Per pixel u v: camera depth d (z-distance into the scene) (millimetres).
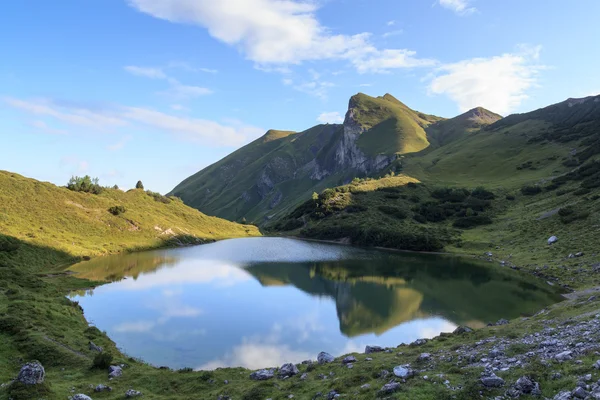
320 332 47594
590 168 150500
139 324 49094
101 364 29031
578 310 34000
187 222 182375
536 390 15867
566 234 91125
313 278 84188
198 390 25656
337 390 20328
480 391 16609
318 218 195625
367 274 88688
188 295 66000
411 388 17891
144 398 23219
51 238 96125
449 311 56000
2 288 49188
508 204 154750
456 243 124875
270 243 159125
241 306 59844
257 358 38812
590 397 14062
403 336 45750
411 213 168500
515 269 82312
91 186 150625
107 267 88812
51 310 43500
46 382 22609
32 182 123312
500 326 34594
